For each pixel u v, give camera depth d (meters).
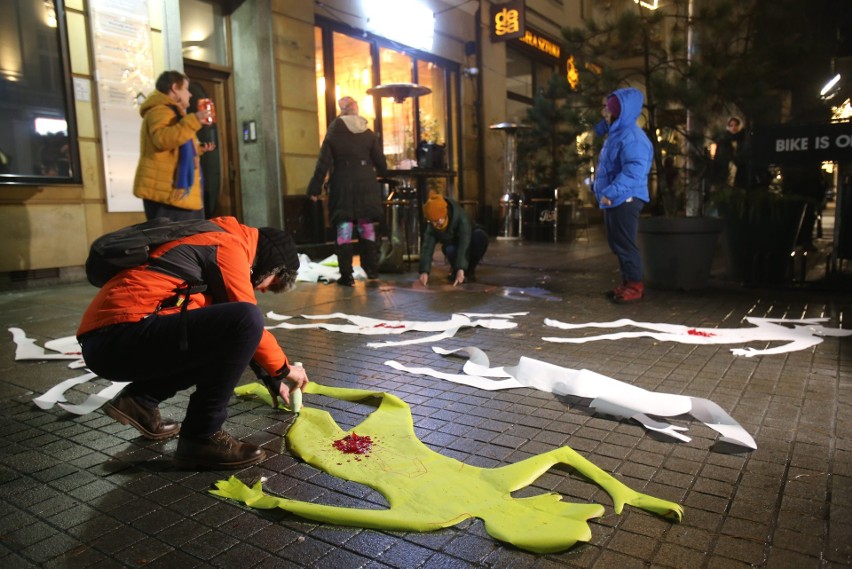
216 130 7.96
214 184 7.97
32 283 6.47
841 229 6.32
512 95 15.64
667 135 6.87
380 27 10.91
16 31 6.20
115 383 3.34
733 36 6.37
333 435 2.58
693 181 7.14
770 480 2.16
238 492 2.13
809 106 6.62
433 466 2.28
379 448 2.46
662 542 1.79
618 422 2.73
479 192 14.12
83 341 2.24
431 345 4.13
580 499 2.05
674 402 2.75
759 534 1.82
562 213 12.67
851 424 2.65
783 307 5.22
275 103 8.82
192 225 2.32
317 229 9.51
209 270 2.27
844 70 7.90
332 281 7.06
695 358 3.70
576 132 7.16
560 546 1.74
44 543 1.85
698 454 2.38
